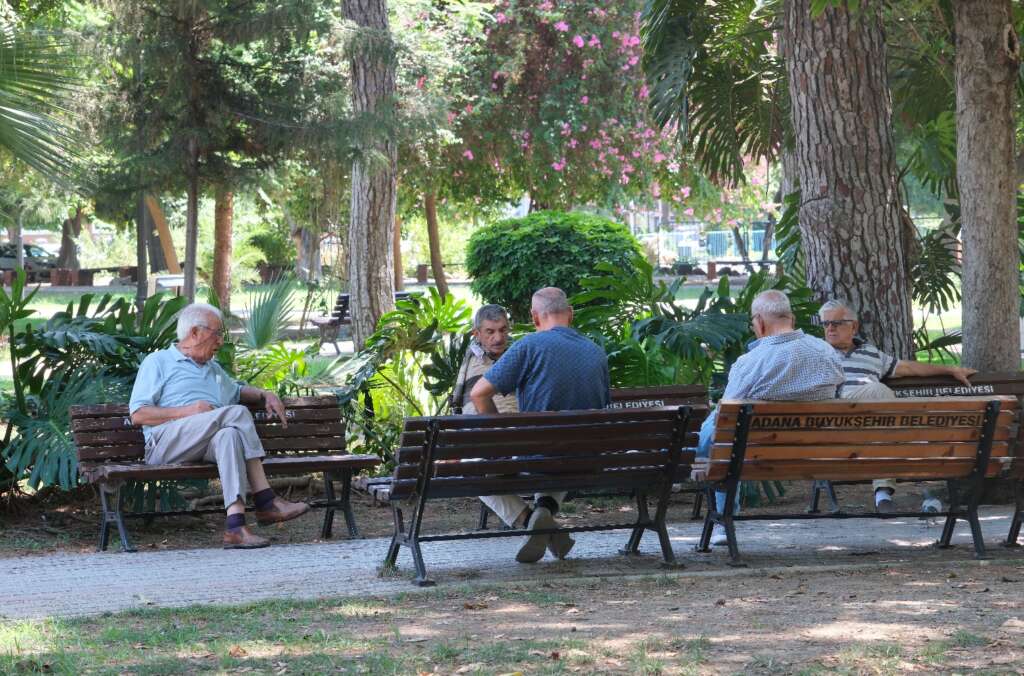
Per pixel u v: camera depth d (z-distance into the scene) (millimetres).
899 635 5855
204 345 9648
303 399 10133
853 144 11625
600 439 7840
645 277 12266
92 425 9586
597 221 20797
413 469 7527
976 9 10508
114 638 6078
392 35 17281
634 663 5355
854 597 6898
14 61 9195
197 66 16719
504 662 5422
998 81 10547
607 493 11281
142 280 23328
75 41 14406
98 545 9320
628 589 7340
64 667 5375
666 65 13984
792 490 11773
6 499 10508
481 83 30781
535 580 7566
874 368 10148
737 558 8023
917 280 14281
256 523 10539
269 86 17344
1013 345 10703
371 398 12719
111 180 17125
